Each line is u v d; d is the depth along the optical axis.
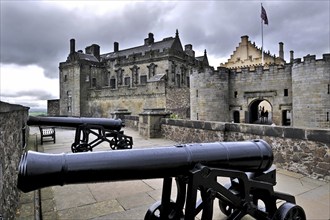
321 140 4.39
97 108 32.25
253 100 18.83
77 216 3.03
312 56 15.56
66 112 35.50
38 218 2.93
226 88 19.58
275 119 17.84
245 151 2.51
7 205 2.65
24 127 6.13
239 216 2.45
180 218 2.47
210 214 2.31
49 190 3.94
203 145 2.46
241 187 2.51
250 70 18.88
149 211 2.56
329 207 3.29
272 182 2.77
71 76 34.69
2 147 2.57
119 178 2.03
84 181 1.92
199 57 39.91
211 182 2.27
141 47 36.91
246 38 40.31
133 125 13.59
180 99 25.94
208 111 19.50
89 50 39.97
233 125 6.33
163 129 9.59
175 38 33.19
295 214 2.64
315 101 15.50
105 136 6.61
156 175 2.17
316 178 4.47
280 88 17.66
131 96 28.00
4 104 2.63
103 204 3.40
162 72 30.39
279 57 43.47
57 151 7.05
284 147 5.06
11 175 3.12
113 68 35.69
